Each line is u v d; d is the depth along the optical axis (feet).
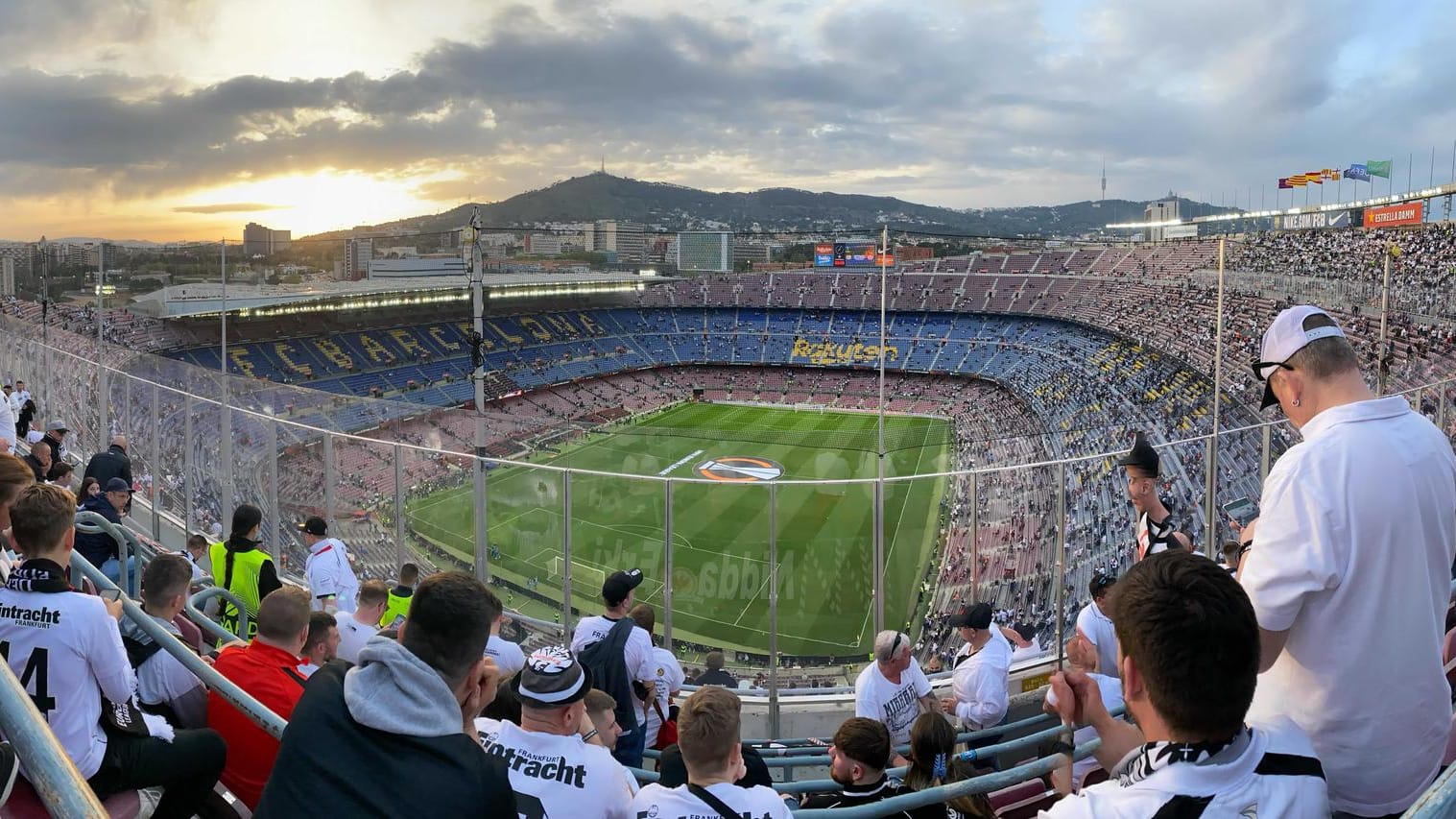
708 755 11.75
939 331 266.98
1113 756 7.66
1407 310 132.87
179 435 47.44
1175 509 38.78
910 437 185.26
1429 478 7.66
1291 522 7.60
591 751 11.39
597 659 20.16
